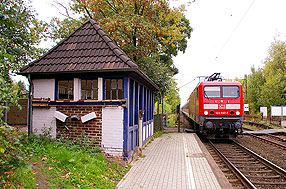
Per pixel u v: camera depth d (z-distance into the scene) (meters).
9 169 4.21
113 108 7.66
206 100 14.04
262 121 27.17
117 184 5.97
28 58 11.11
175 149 10.88
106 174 6.22
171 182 6.24
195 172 7.15
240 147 12.25
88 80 8.18
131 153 8.20
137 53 15.51
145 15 16.23
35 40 11.71
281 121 22.81
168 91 21.23
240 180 6.88
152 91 14.48
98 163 6.64
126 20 13.99
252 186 6.03
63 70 7.68
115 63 7.55
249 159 9.59
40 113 8.26
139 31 14.57
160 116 21.67
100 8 16.05
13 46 9.84
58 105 8.07
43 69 7.96
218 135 14.48
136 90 9.62
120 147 7.57
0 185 3.77
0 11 5.31
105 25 14.13
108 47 8.10
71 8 17.03
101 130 7.73
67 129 7.91
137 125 9.57
